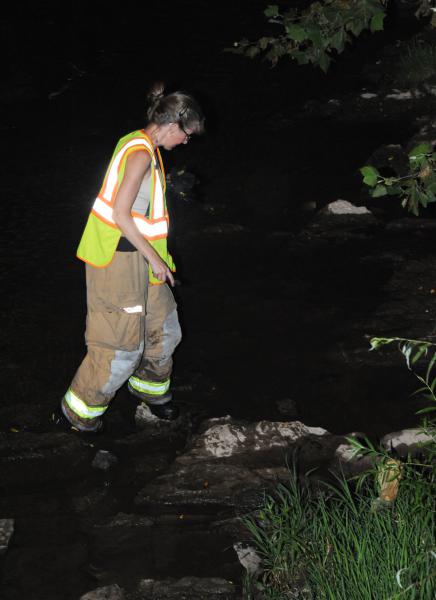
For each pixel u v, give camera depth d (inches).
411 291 314.3
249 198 414.0
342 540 165.5
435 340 276.8
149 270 204.8
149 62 642.2
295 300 311.1
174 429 235.3
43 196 408.8
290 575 168.2
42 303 306.8
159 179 198.2
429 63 573.9
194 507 202.4
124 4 820.0
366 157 464.4
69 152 471.5
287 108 547.2
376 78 591.5
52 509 202.4
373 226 378.3
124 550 187.0
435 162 183.8
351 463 215.8
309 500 186.1
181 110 192.1
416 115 527.8
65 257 345.1
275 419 240.2
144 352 222.8
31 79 604.4
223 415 242.5
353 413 242.2
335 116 531.8
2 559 183.6
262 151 475.5
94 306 203.5
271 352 276.1
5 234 365.7
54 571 180.2
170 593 171.5
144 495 205.2
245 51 229.3
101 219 196.4
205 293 317.1
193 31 724.0
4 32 716.7
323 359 270.7
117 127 513.7
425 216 387.2
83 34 719.7
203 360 272.1
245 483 209.3
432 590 146.7
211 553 185.6
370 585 151.2
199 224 382.6
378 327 288.0
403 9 730.8
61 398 249.1
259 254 351.6
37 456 222.5
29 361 268.4
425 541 154.0
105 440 230.2
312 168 450.9
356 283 323.3
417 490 160.4
